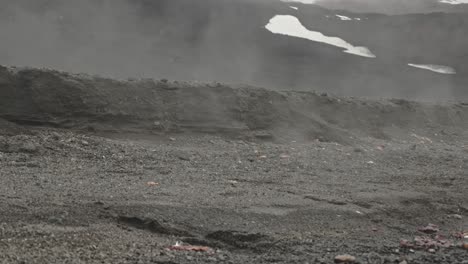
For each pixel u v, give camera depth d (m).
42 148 13.05
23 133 14.47
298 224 9.29
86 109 16.23
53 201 8.88
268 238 8.27
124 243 7.48
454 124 23.89
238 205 9.74
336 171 13.60
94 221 8.30
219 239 8.29
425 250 8.01
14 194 9.09
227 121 17.64
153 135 16.27
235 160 13.98
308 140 18.06
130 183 10.73
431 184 13.07
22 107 15.78
